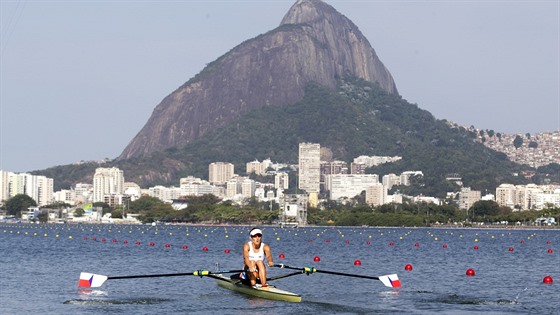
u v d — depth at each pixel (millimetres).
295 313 53750
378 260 108875
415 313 54031
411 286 69375
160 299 59156
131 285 67312
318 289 65812
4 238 199000
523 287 69375
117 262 98500
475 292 65188
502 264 100562
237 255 116875
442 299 60500
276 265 60656
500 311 55125
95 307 55906
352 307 56344
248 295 60438
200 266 92062
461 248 158000
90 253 120500
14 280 72688
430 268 91875
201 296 60531
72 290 64625
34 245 152750
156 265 93562
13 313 53531
